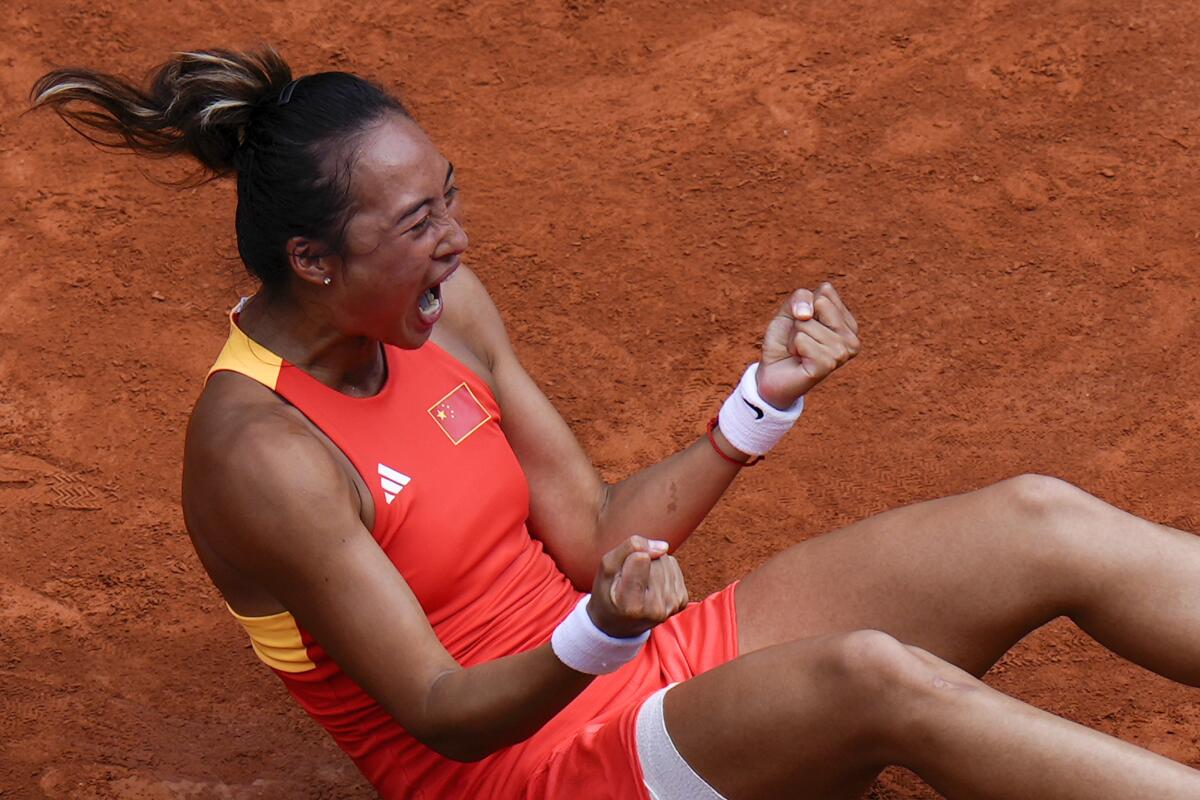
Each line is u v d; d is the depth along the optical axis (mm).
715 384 16031
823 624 9680
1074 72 19891
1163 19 20594
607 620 7828
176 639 13375
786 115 19578
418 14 21516
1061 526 9070
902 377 16016
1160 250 17328
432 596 9383
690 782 8625
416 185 8617
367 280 8727
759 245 17750
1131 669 12898
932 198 18219
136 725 12477
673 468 10414
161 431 15586
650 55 20703
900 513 9648
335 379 9305
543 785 9062
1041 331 16438
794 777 8484
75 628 13438
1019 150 18812
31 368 16312
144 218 18297
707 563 14070
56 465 15180
